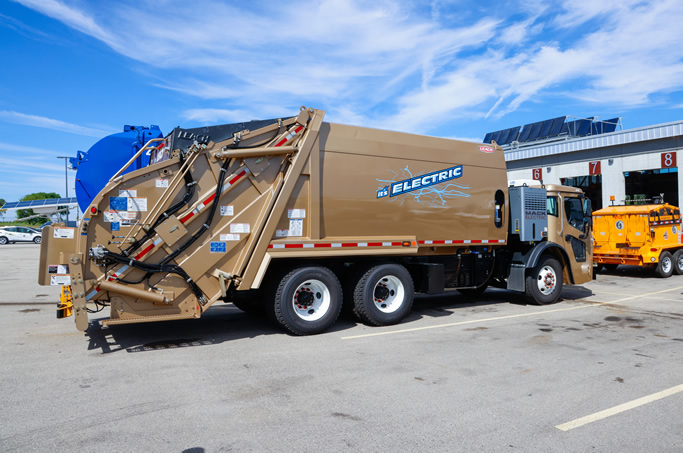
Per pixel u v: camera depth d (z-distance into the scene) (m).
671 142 20.80
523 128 32.31
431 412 4.04
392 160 7.57
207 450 3.34
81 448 3.35
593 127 27.70
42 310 8.88
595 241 16.02
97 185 7.90
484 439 3.54
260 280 6.42
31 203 62.53
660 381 4.88
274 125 6.70
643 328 7.44
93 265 5.73
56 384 4.69
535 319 8.15
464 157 8.44
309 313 6.95
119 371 5.13
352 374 5.05
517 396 4.43
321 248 6.90
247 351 5.97
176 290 6.16
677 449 3.43
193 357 5.69
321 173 6.95
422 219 7.89
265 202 6.62
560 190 9.97
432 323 7.77
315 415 3.97
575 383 4.80
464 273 9.12
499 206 8.94
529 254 9.26
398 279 7.65
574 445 3.46
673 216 15.63
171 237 6.04
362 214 7.27
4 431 3.62
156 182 6.02
